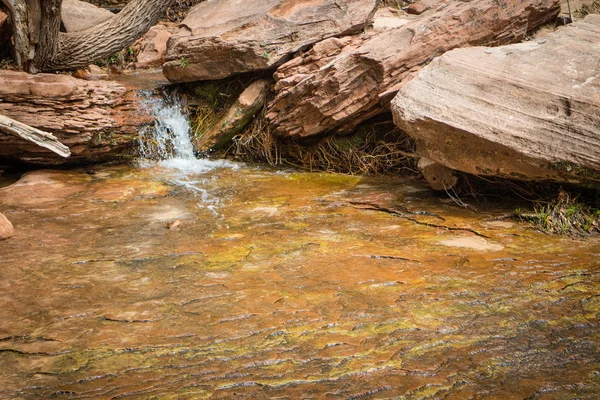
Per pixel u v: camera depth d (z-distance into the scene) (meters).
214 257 4.87
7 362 3.79
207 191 6.13
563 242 5.00
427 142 5.56
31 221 5.50
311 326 4.05
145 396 3.44
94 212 5.67
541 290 4.36
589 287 4.37
